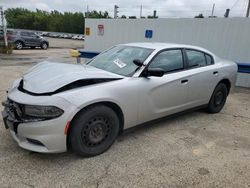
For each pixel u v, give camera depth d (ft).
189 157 11.09
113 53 13.93
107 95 10.31
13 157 10.32
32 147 9.59
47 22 231.91
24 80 11.01
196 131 14.07
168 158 10.91
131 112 11.48
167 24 30.66
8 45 57.88
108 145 11.07
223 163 10.73
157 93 12.35
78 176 9.33
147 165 10.27
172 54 13.61
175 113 13.96
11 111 10.03
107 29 36.19
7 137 11.97
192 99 14.69
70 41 121.49
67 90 9.72
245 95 23.57
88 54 33.60
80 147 10.09
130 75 11.70
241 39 26.37
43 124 9.20
